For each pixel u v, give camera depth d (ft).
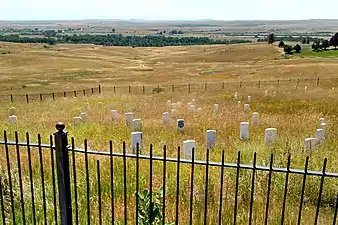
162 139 45.42
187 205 23.54
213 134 40.88
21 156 31.73
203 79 205.05
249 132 50.57
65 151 16.72
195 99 100.78
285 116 64.08
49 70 321.73
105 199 24.11
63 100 103.35
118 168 28.96
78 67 352.69
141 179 27.17
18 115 73.20
